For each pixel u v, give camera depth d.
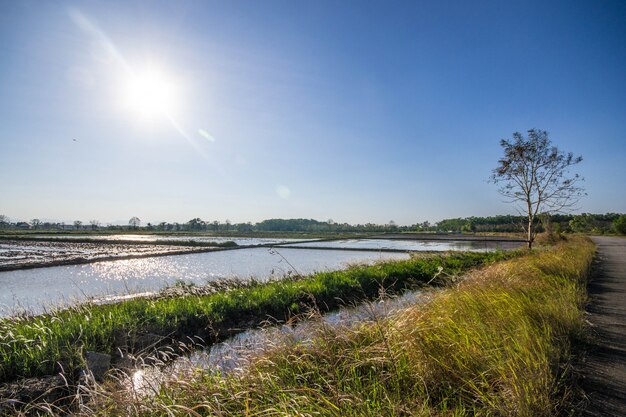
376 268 16.14
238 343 7.11
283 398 3.37
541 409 3.00
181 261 30.36
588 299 8.10
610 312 6.95
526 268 9.98
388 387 3.68
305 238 81.00
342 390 3.58
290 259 31.88
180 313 8.62
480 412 3.06
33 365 5.77
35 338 6.48
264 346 4.96
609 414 3.14
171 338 7.66
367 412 3.03
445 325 4.58
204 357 5.57
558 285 8.07
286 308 10.22
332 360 4.12
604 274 12.68
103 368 5.71
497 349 3.88
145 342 7.17
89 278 20.00
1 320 7.42
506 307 5.44
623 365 4.26
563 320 5.46
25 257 30.25
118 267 25.62
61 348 6.20
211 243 53.56
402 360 4.02
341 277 13.54
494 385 3.46
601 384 3.75
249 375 3.90
